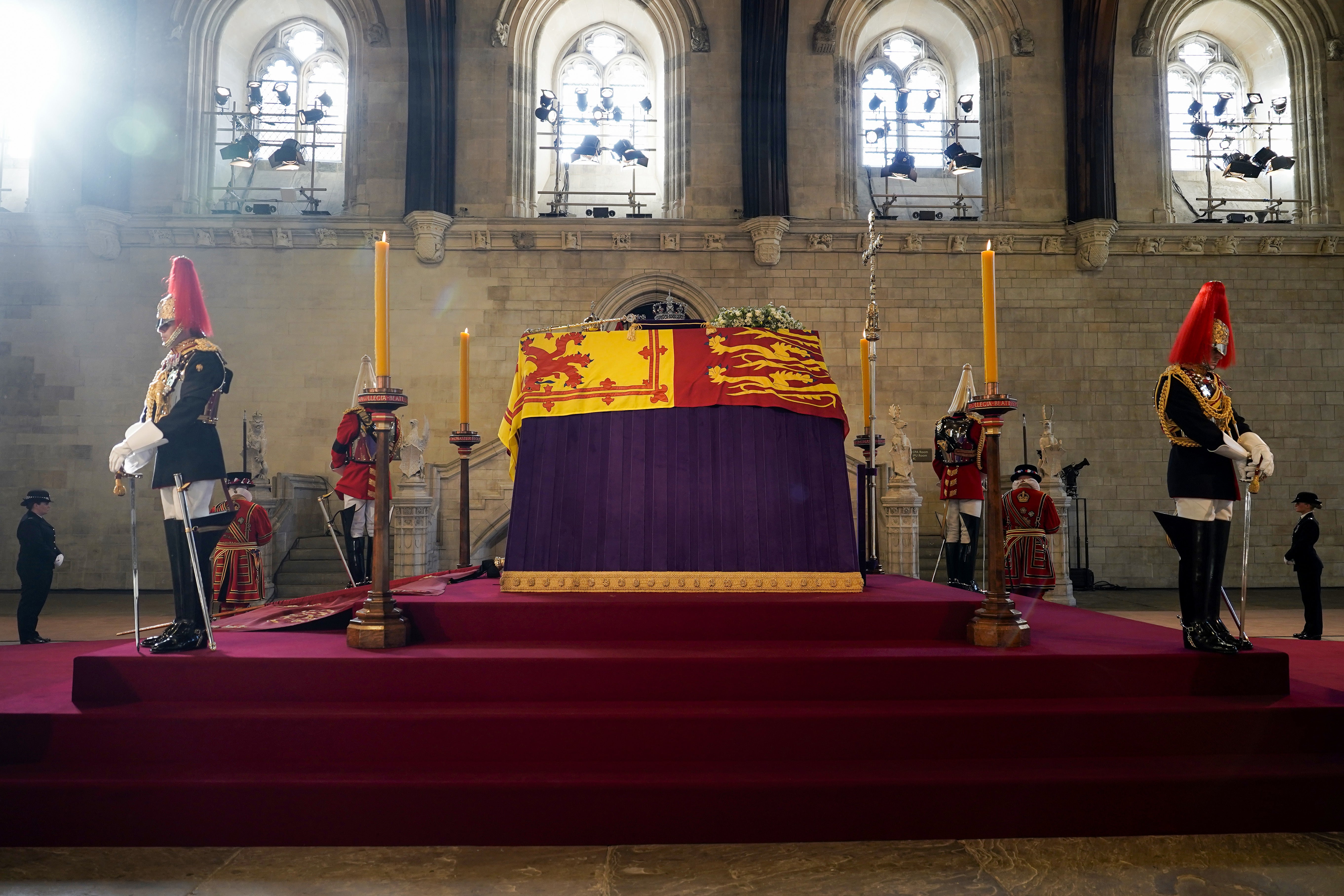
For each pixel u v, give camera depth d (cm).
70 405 1556
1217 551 387
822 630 405
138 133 1620
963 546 709
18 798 304
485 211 1639
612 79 1850
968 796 311
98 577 1520
